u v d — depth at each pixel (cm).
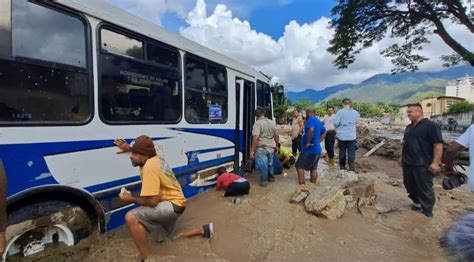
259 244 408
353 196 572
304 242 419
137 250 377
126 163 414
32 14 311
